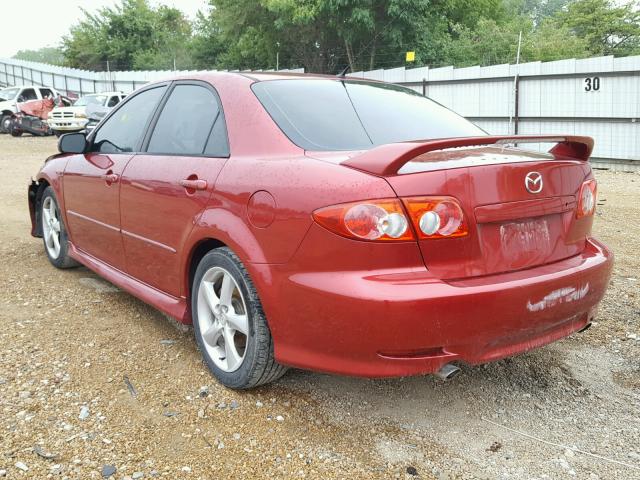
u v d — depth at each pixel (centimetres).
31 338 355
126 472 232
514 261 252
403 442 256
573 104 1380
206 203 294
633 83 1280
